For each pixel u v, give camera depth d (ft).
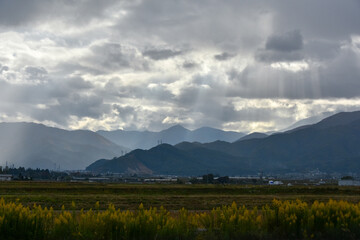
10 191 236.02
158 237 62.49
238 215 69.00
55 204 143.74
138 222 63.05
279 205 74.18
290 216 69.21
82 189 261.03
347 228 67.05
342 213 70.69
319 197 203.82
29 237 61.16
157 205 147.95
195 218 71.97
